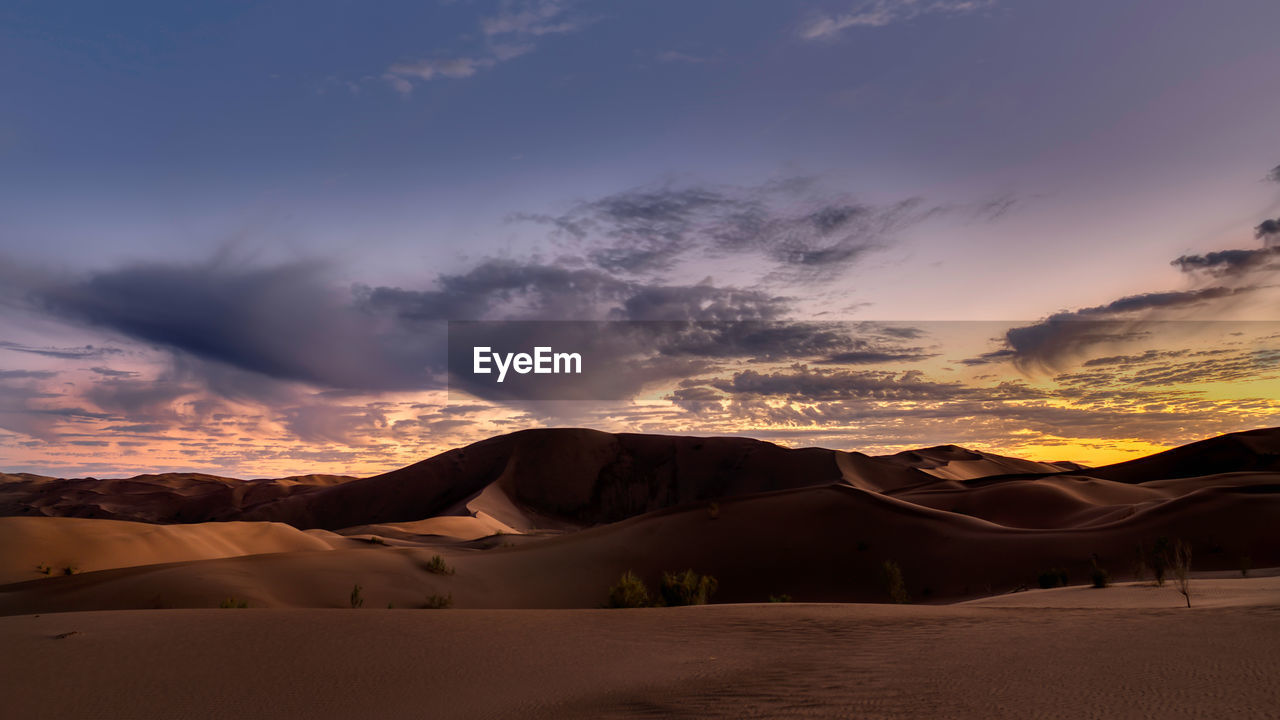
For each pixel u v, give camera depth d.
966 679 9.62
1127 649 10.92
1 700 11.45
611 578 60.00
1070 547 61.31
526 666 13.36
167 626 17.03
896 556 62.81
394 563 56.38
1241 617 13.51
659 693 10.62
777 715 8.41
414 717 10.23
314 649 14.80
